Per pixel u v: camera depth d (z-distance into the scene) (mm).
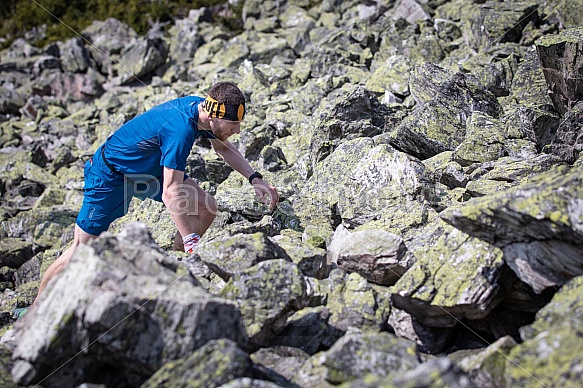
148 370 4270
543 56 7988
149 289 4297
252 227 6754
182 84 14305
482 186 6758
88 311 4184
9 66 17062
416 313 5184
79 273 4398
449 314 5020
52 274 6676
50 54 17625
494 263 4961
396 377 3508
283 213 7387
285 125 10203
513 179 6758
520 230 4648
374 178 7223
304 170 8680
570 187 4465
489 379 4219
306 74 12164
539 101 8852
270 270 5082
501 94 9602
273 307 4941
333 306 5250
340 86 11148
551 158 6867
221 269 5328
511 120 7891
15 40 19375
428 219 6480
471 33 11719
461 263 5113
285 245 5992
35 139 13758
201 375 4008
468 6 13164
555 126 7785
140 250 4602
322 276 5844
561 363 3846
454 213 4883
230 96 6113
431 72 9039
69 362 4387
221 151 6773
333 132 8789
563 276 4617
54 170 12094
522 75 9375
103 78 16141
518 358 4012
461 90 8484
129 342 4242
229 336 4430
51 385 4375
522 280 4777
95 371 4496
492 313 5195
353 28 13477
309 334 4996
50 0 19672
